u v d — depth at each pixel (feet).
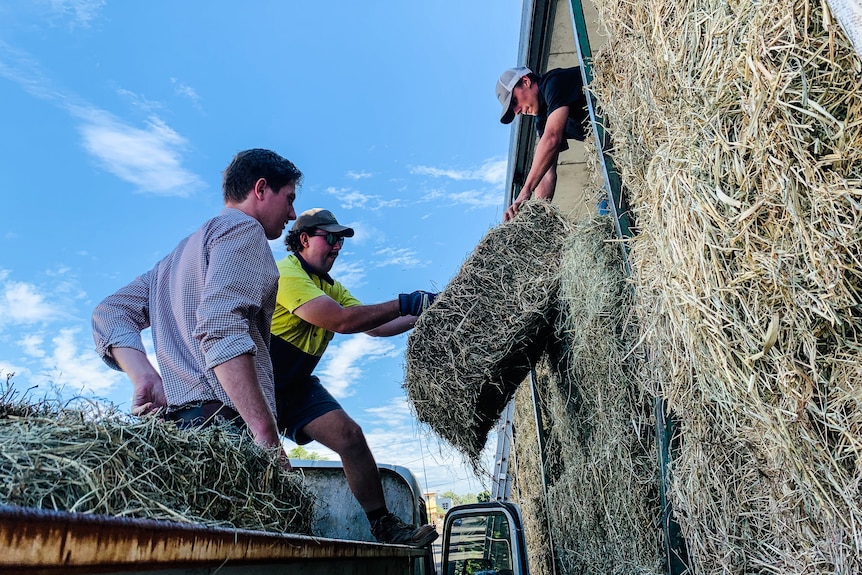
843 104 3.63
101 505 2.79
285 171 7.58
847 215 3.61
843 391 3.69
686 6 4.80
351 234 11.13
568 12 11.91
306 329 9.78
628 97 6.22
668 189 4.80
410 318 11.78
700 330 4.45
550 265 8.80
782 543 4.33
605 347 6.95
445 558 10.60
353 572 4.96
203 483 3.87
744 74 4.05
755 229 4.06
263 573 3.15
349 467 8.82
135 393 6.45
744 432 4.41
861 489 3.61
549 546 12.89
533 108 11.68
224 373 5.65
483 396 9.25
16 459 2.74
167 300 6.66
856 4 2.93
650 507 6.42
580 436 8.68
